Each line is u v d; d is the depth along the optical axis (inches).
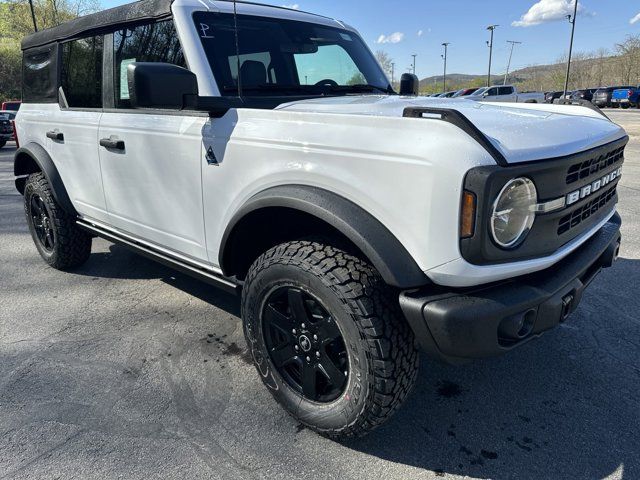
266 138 84.9
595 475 79.5
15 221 247.9
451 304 68.9
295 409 88.5
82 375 107.3
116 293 151.1
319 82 123.8
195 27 104.9
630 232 206.2
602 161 90.7
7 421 92.0
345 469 81.2
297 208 78.7
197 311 138.3
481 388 102.6
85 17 135.0
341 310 75.5
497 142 70.2
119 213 126.5
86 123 130.2
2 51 1624.0
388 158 70.8
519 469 81.0
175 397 99.6
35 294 150.9
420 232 69.4
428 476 79.7
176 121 102.3
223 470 80.7
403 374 76.9
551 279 77.4
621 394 99.9
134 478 78.8
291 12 127.9
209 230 100.5
